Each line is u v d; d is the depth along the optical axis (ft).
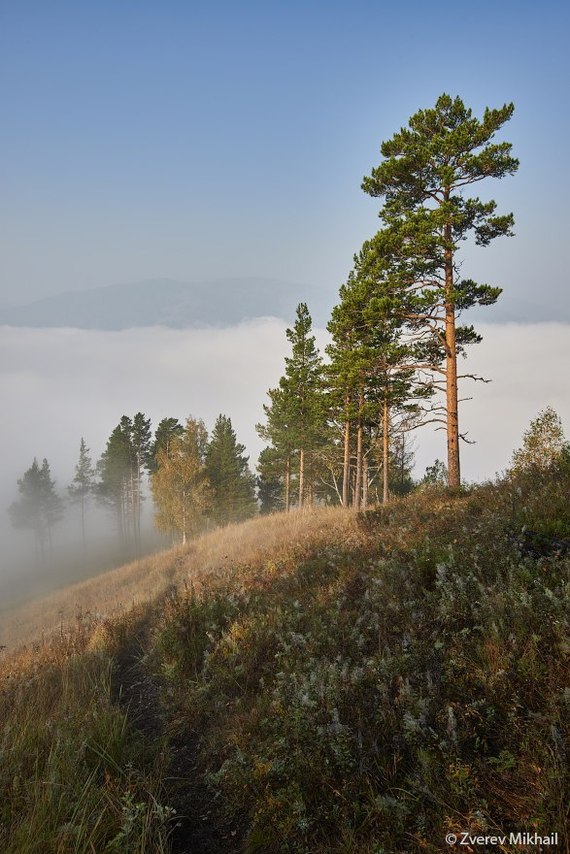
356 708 13.02
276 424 140.15
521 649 12.75
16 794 12.64
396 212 63.67
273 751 13.17
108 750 14.80
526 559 17.48
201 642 22.13
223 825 12.25
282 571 30.14
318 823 10.77
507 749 10.38
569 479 26.09
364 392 89.56
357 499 90.33
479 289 57.88
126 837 11.00
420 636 15.61
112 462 224.94
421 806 9.91
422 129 60.29
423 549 22.29
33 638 49.01
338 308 90.84
